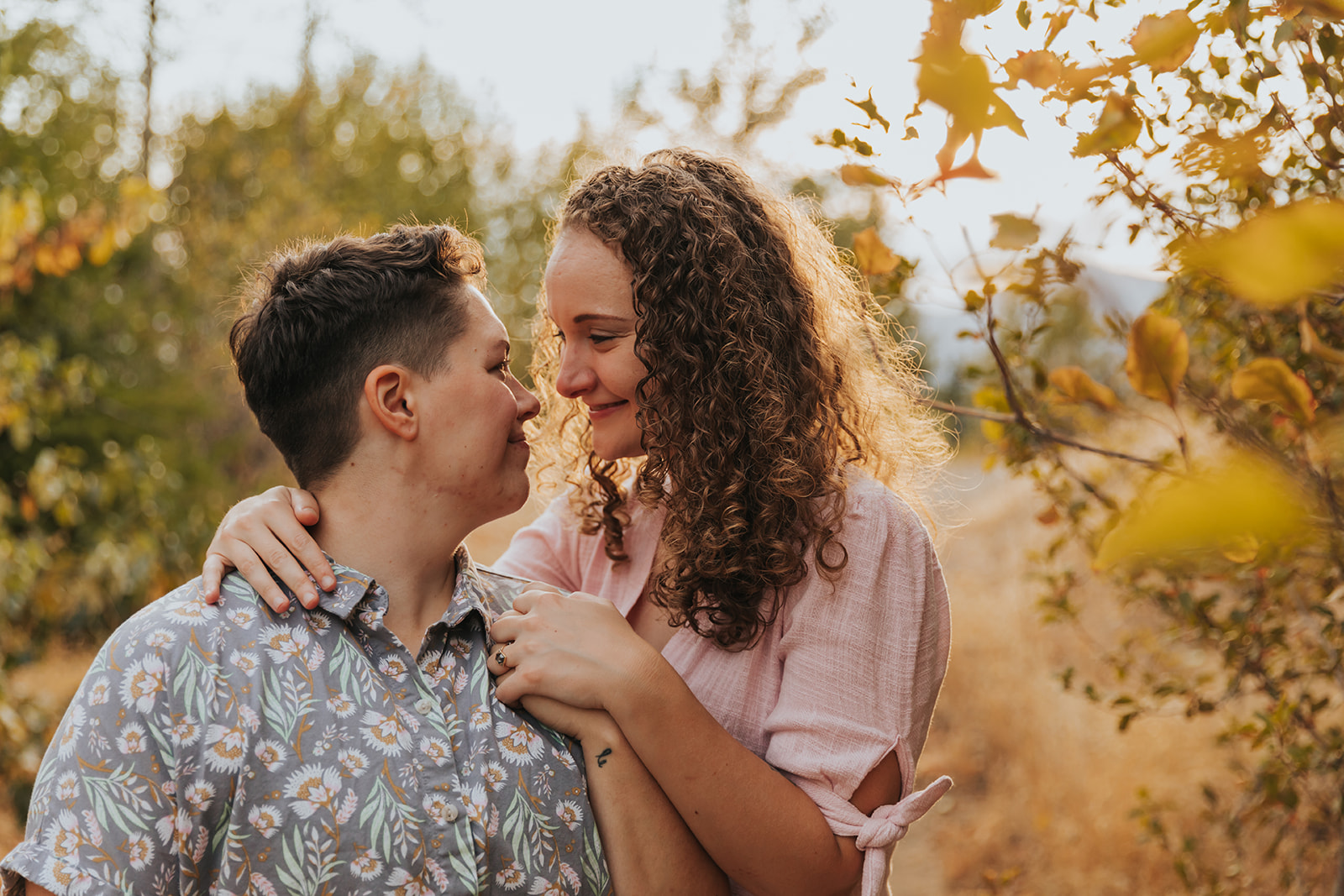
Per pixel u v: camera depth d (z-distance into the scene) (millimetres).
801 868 1418
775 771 1500
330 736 1273
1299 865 2625
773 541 1536
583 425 1954
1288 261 440
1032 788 4465
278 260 1494
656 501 1649
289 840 1226
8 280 4543
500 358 1477
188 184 10508
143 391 9258
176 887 1193
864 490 1604
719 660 1604
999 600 6555
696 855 1446
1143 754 4277
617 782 1409
